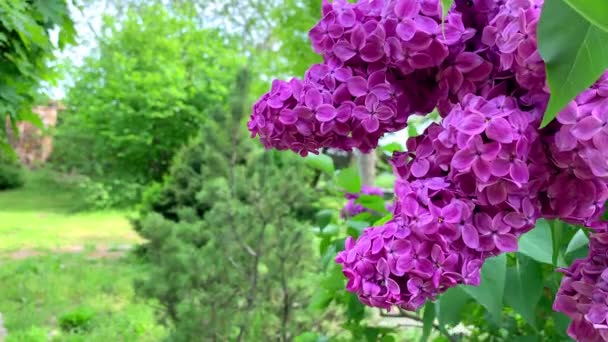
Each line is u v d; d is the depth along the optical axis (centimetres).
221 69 586
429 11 31
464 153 27
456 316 63
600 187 27
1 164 834
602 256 34
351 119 33
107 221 554
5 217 579
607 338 31
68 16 160
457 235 28
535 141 28
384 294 29
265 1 378
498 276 54
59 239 456
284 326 125
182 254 134
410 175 33
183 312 127
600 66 25
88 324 239
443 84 32
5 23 131
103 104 576
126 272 327
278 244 131
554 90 25
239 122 141
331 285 87
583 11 23
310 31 35
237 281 134
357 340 96
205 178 146
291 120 34
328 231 92
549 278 66
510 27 28
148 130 579
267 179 138
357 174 81
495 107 28
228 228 133
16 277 317
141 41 576
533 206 28
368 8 34
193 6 603
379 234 30
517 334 86
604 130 26
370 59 33
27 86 165
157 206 322
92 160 625
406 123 34
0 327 224
